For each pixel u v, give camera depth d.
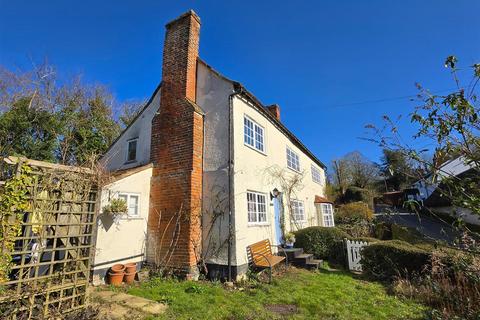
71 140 16.84
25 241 4.21
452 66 2.55
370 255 8.30
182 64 9.42
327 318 5.06
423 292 6.00
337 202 33.31
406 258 7.60
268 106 16.48
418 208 2.97
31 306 4.09
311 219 16.22
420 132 2.75
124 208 7.18
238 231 7.97
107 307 5.14
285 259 9.98
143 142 10.27
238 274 7.59
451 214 2.78
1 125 14.23
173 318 4.81
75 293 4.76
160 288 6.52
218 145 8.67
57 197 4.66
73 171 4.90
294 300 5.96
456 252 4.89
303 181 15.82
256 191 9.71
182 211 8.06
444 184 2.63
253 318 4.96
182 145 8.63
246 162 9.18
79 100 20.00
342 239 10.52
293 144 15.17
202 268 7.91
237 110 9.04
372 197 30.56
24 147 14.80
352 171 39.81
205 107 9.28
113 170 10.84
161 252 8.04
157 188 8.69
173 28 10.07
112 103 22.77
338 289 6.80
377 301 5.96
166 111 9.28
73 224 4.80
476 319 3.87
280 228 11.39
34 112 15.88
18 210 4.09
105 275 6.95
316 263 9.49
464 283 4.51
